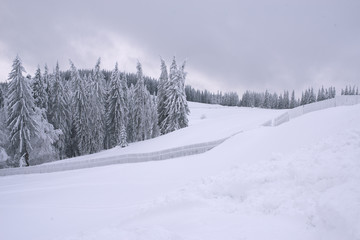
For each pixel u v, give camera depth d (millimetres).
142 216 8641
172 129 40344
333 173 6680
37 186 16953
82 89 42125
